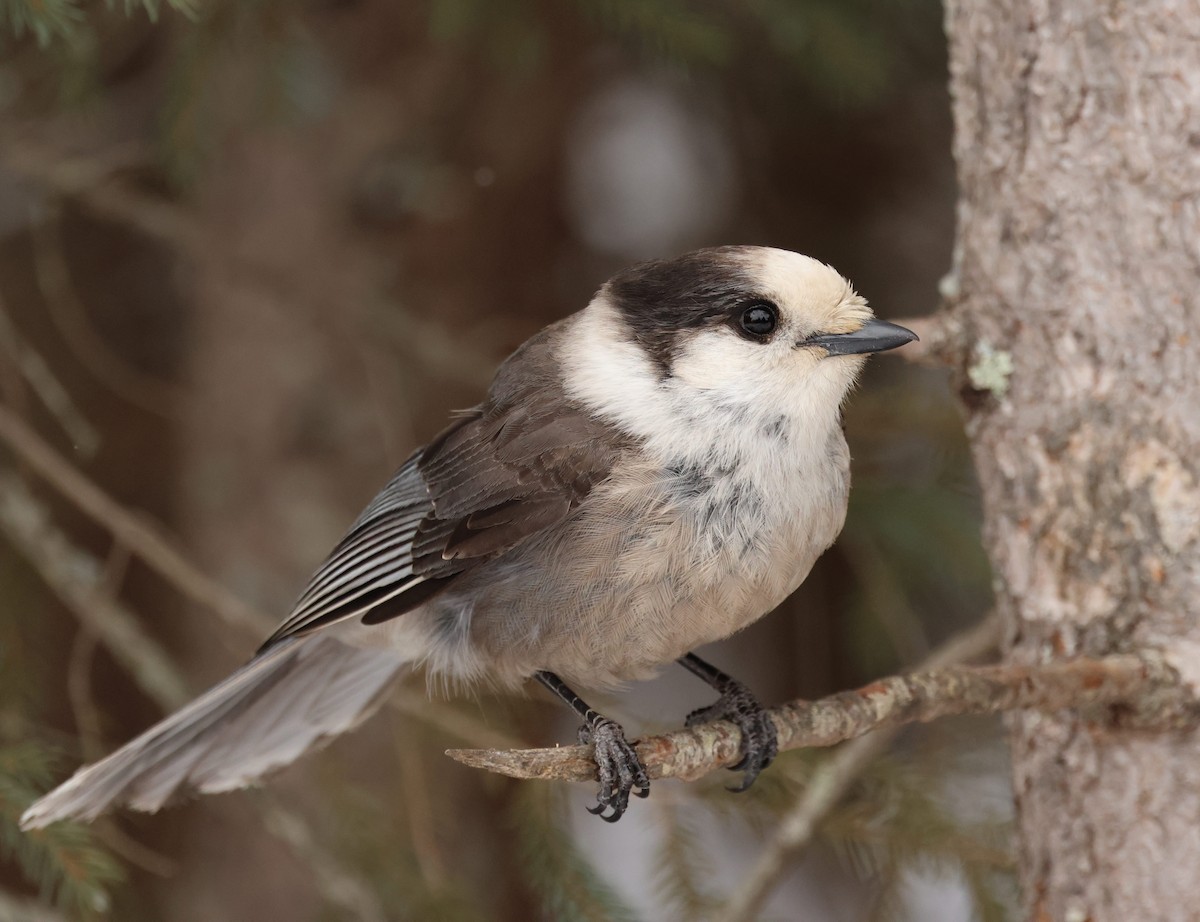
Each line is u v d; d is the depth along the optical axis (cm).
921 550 913
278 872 1060
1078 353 605
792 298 649
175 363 1234
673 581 634
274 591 1063
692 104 1131
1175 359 586
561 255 1230
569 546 642
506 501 668
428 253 1143
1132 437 593
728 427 643
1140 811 584
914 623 899
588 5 894
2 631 834
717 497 637
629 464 646
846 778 761
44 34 679
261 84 915
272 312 1103
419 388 1097
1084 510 604
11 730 777
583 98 1196
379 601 694
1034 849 621
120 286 1223
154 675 794
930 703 554
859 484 923
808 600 1123
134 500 1221
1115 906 589
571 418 668
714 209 1202
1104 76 595
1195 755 577
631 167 1246
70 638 1147
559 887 777
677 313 662
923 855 771
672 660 673
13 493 832
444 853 873
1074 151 603
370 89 1106
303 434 1097
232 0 870
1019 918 723
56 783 737
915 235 1182
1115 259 596
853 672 1121
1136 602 589
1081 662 565
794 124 1126
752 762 601
